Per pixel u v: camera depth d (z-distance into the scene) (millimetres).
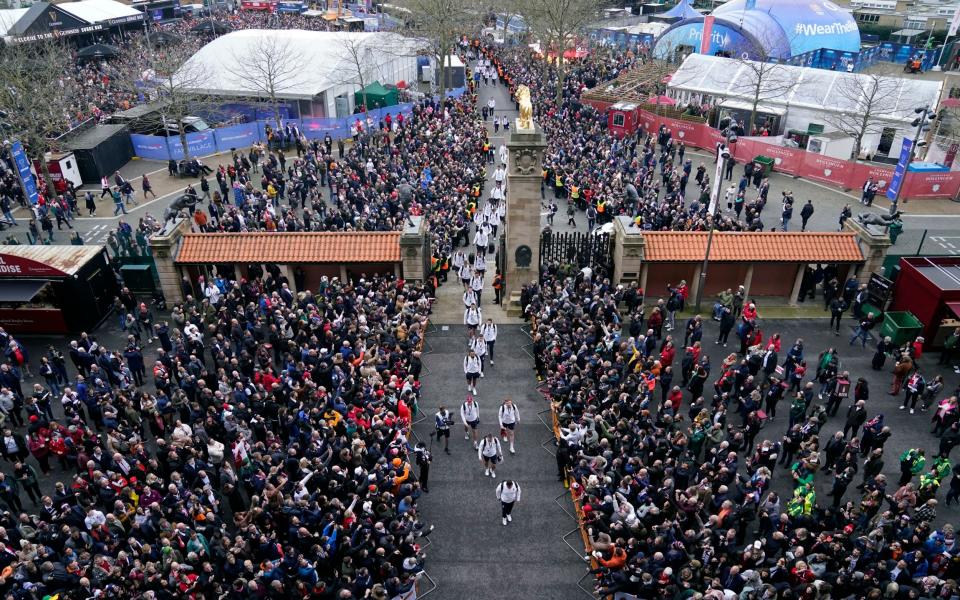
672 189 44750
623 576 18172
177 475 20297
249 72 62281
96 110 59094
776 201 48688
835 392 25984
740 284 35469
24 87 49750
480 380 29438
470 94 75062
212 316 30781
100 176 51719
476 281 33156
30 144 47156
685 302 35438
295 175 47750
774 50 71812
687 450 23219
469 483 23828
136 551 18484
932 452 25062
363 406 24562
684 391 28375
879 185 49188
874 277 33188
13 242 38812
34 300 31984
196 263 33531
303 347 27156
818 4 79750
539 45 85500
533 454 25188
